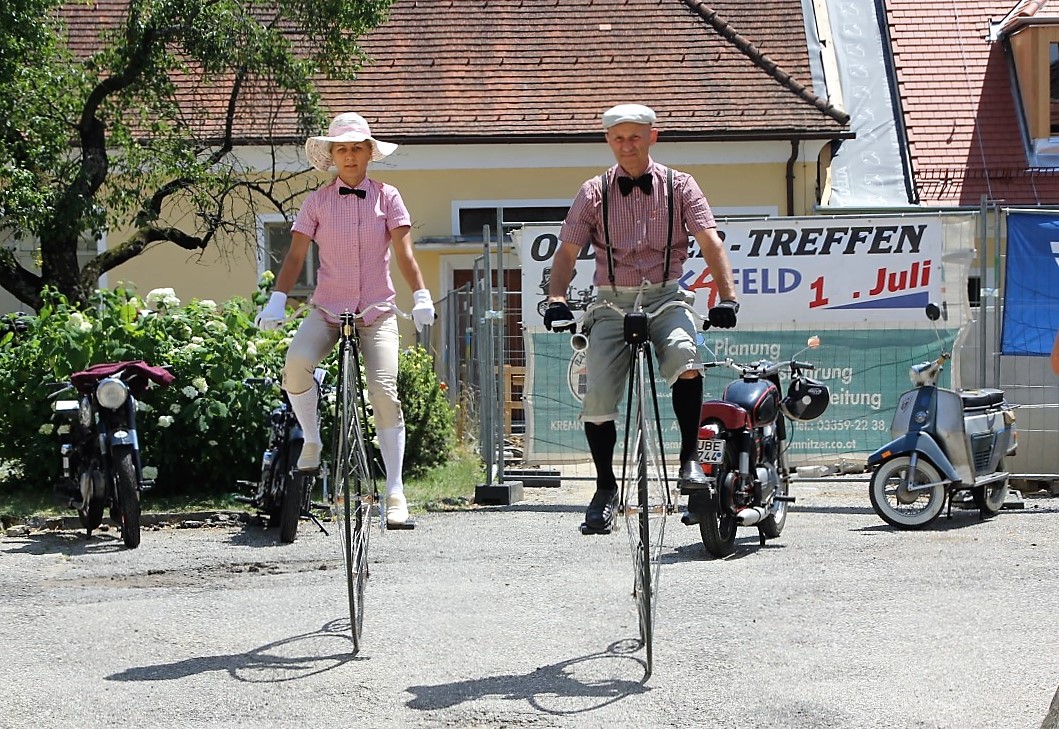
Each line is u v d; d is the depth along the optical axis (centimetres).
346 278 638
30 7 1394
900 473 982
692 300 612
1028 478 1153
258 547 909
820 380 1133
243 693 552
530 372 1143
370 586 771
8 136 1432
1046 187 1998
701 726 499
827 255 1123
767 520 905
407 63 2077
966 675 561
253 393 1095
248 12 1633
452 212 1983
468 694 545
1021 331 1122
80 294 1545
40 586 783
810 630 644
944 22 2208
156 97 1614
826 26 2191
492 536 955
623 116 590
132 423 938
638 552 573
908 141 2058
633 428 643
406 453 1275
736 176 1972
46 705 539
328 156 646
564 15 2145
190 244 1709
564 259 606
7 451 1102
